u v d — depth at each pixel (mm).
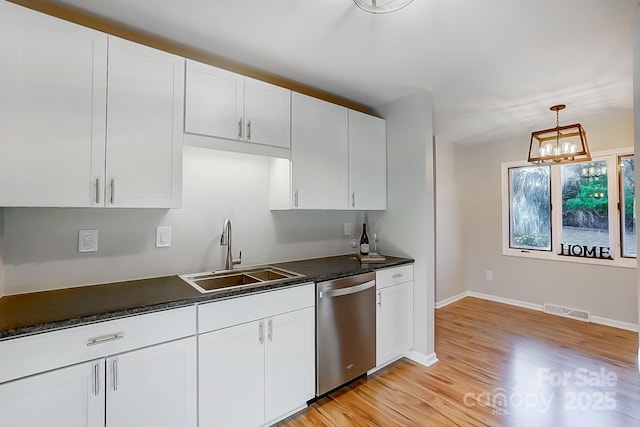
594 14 1574
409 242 2695
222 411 1593
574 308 3588
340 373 2109
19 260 1541
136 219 1878
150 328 1386
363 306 2250
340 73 2248
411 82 2402
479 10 1540
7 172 1268
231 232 2256
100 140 1478
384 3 1477
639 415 1885
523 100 2777
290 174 2197
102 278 1769
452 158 4301
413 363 2568
